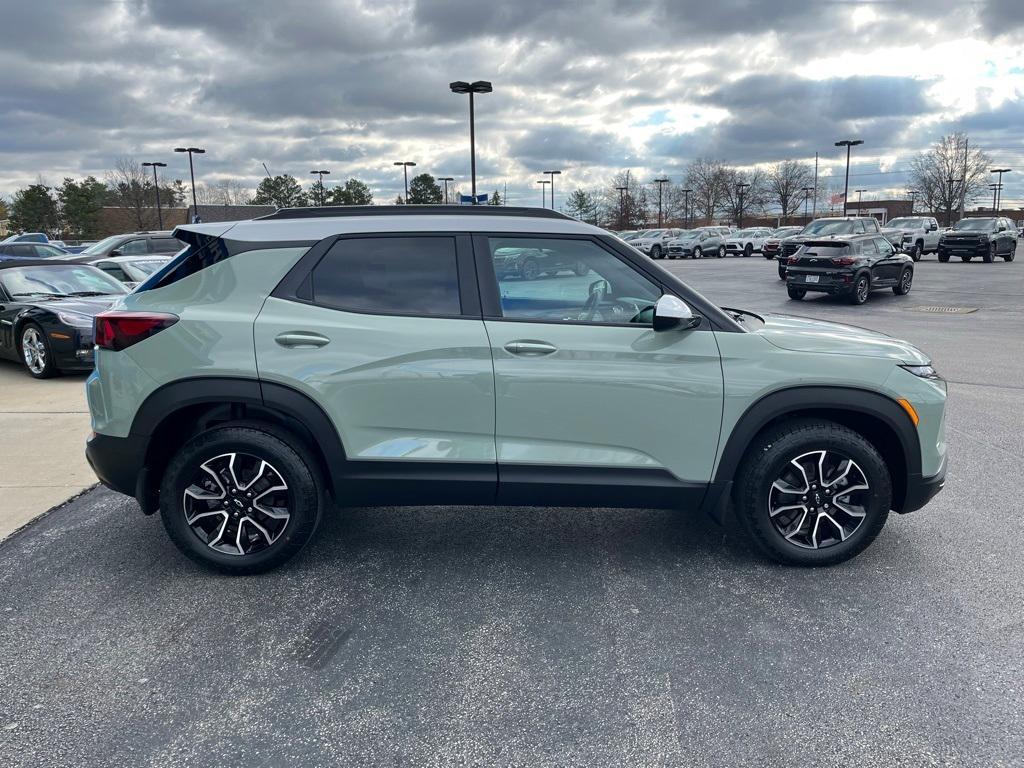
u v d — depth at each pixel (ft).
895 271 61.57
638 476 11.69
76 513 14.82
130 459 11.55
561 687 9.19
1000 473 17.07
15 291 29.91
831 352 11.68
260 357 11.19
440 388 11.33
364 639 10.28
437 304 11.50
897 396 11.61
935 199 265.54
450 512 14.92
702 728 8.41
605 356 11.34
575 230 11.73
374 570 12.37
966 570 12.25
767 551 12.17
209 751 8.07
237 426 11.57
